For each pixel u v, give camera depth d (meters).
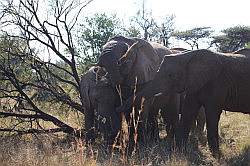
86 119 11.32
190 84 9.57
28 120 12.35
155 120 11.45
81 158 7.63
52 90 12.78
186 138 9.88
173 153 8.65
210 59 9.65
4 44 12.38
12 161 7.73
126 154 8.65
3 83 12.70
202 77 9.56
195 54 9.66
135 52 10.15
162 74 9.56
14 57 12.60
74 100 13.48
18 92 13.00
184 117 9.93
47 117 12.16
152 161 8.47
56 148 9.05
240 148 9.67
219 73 9.69
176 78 9.55
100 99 9.88
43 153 8.25
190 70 9.58
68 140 11.55
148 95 9.54
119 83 9.62
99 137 10.14
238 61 9.91
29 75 12.71
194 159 8.98
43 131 11.83
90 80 11.04
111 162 7.84
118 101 10.07
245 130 11.75
